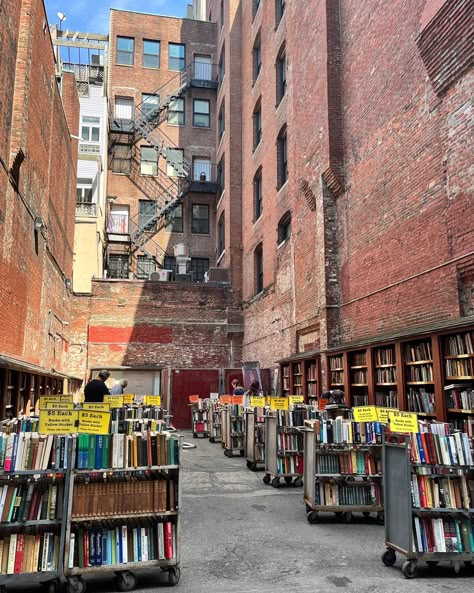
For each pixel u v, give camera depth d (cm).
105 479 518
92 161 2770
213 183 3272
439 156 1034
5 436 485
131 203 3303
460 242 958
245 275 2659
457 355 832
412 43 1146
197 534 652
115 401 1089
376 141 1309
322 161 1569
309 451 743
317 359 1485
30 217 1357
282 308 2017
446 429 607
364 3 1415
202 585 492
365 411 727
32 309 1432
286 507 799
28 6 1216
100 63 3591
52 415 502
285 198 2048
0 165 1028
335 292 1510
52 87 1653
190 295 2661
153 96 3466
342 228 1504
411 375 975
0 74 1007
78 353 2495
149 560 492
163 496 514
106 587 494
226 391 2314
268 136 2336
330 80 1554
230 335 2645
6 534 475
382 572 528
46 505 483
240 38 3031
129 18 3519
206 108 3519
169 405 2259
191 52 3553
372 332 1288
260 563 550
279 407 1137
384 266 1241
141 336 2577
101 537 489
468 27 945
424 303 1062
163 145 3322
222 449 1477
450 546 525
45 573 468
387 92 1261
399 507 542
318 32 1667
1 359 877
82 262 2670
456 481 544
